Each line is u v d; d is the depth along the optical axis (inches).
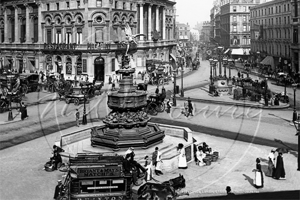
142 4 3085.6
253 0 5078.7
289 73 2940.5
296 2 3006.9
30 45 3036.4
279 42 3526.1
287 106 1770.4
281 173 800.3
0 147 1050.1
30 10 3075.8
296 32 3024.1
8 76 2050.9
